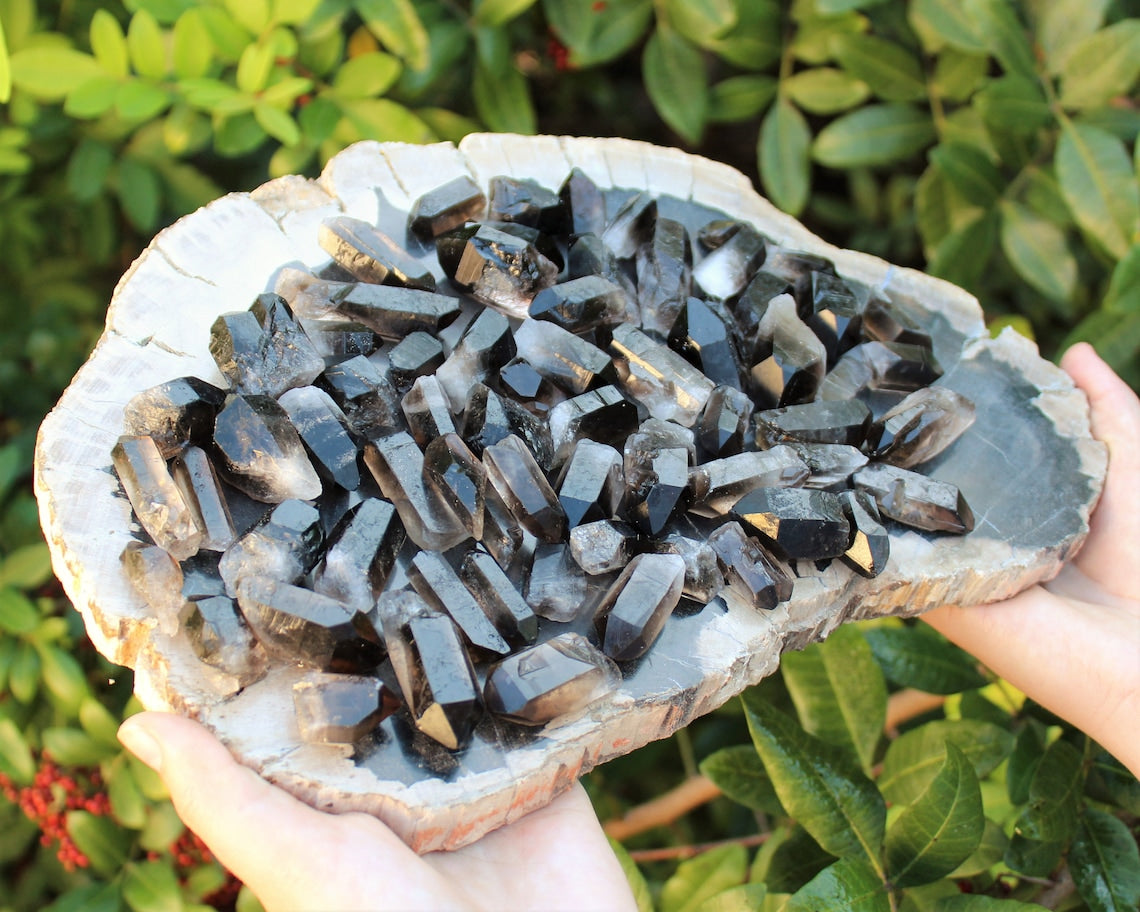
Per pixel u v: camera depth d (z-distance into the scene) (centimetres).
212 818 44
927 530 55
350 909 43
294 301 55
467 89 78
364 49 77
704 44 72
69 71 59
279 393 53
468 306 58
